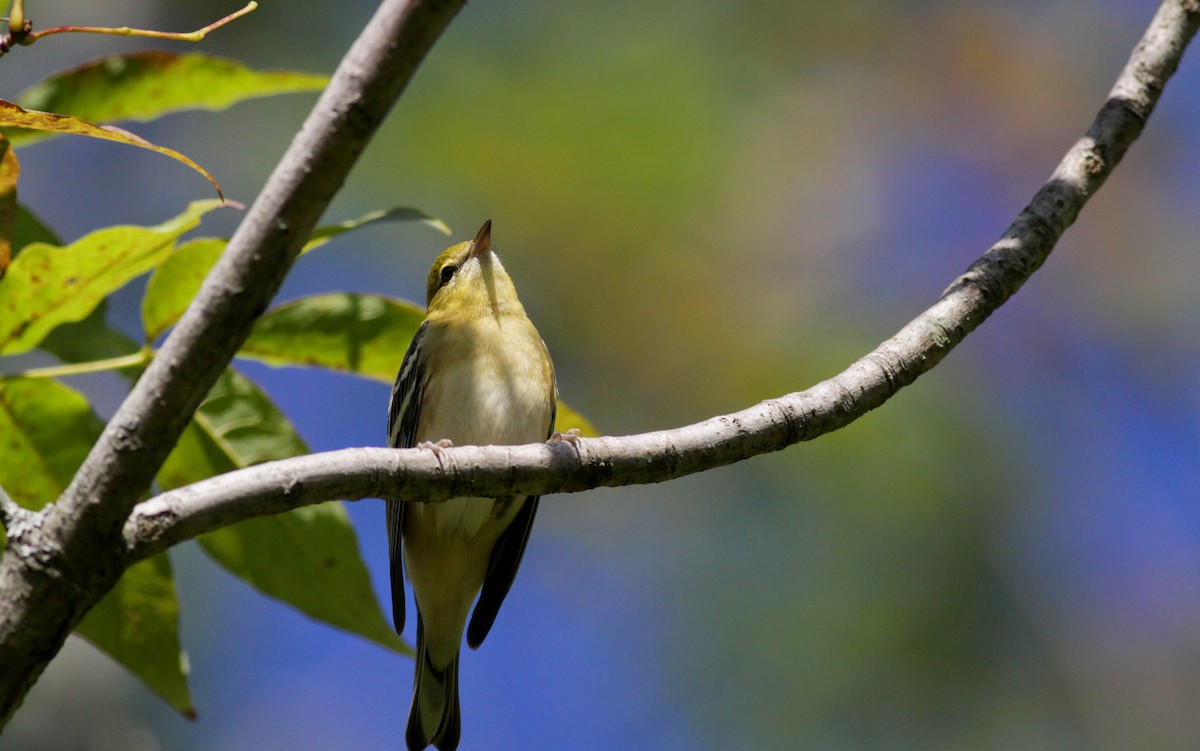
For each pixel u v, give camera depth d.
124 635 6.29
